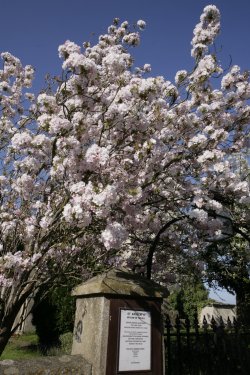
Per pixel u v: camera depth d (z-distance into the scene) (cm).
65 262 486
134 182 453
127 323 347
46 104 419
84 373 318
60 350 934
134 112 426
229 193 574
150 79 425
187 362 463
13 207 516
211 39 513
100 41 638
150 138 449
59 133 416
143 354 345
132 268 614
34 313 1158
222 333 443
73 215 365
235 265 968
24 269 428
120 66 429
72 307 1077
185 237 687
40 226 452
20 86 645
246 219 667
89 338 349
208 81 516
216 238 709
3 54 627
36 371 297
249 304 960
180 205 576
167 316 467
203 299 1628
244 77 559
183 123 512
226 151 588
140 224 482
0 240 486
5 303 441
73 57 397
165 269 710
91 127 439
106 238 373
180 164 534
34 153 479
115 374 325
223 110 542
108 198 362
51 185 511
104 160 388
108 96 464
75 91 430
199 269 698
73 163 400
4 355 936
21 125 503
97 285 350
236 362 424
